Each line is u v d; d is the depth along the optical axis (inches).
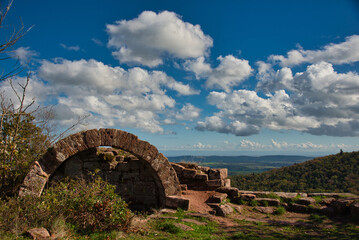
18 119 399.2
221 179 510.0
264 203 456.8
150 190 469.7
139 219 342.3
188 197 460.1
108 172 470.6
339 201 422.6
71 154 391.9
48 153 385.1
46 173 378.3
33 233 231.6
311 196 484.7
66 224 273.7
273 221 379.6
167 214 382.3
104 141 410.0
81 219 287.7
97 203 291.4
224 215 392.5
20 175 378.0
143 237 279.0
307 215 415.5
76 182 366.9
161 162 437.7
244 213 422.0
